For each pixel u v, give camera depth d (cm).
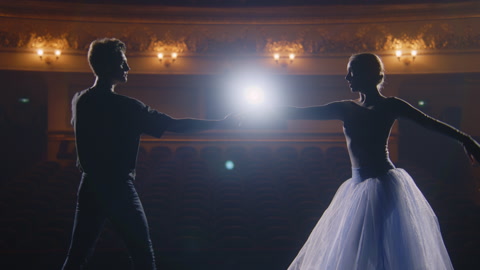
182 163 1209
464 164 1402
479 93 1403
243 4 1337
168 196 881
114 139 232
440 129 227
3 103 1608
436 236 227
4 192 926
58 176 1066
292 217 787
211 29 1366
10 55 1300
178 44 1359
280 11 1345
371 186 228
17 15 1296
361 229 221
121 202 230
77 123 237
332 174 1120
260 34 1367
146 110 240
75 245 230
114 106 235
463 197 939
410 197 228
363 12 1314
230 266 466
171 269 459
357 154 238
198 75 1368
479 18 1248
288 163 1190
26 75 1365
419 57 1296
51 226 684
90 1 1306
